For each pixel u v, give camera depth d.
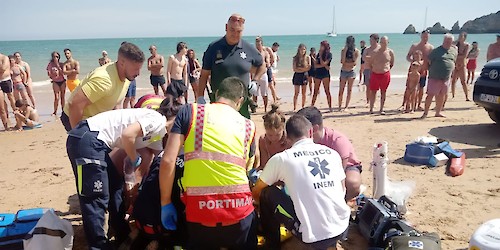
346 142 4.76
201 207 3.39
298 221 3.55
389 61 10.72
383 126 9.45
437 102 10.16
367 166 6.64
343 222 3.58
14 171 6.95
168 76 11.52
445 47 9.73
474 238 3.40
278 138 4.32
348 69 11.61
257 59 5.62
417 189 5.57
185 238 3.81
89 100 4.05
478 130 8.77
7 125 10.98
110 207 3.91
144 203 3.75
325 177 3.54
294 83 11.91
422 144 6.69
